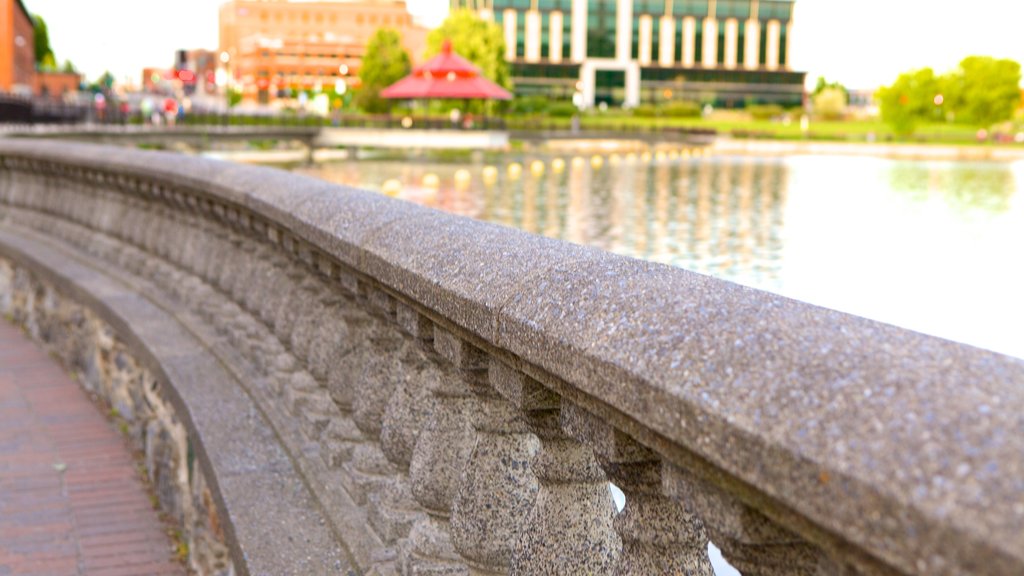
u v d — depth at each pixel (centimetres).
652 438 150
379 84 9712
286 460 388
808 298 1521
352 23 17225
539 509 201
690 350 136
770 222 2697
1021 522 88
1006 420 99
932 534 94
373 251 268
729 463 122
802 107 14138
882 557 100
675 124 11381
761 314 138
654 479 168
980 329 1298
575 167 5594
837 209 3083
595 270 176
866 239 2286
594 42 13425
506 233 229
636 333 147
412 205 304
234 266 568
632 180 4509
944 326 1321
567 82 13450
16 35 10031
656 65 13675
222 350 539
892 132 9875
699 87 13925
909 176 4738
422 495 262
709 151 7550
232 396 468
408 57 9862
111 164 794
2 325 1002
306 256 386
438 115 9081
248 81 16712
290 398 429
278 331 462
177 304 666
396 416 293
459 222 255
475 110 9775
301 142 7012
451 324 225
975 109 9575
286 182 439
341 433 363
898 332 126
